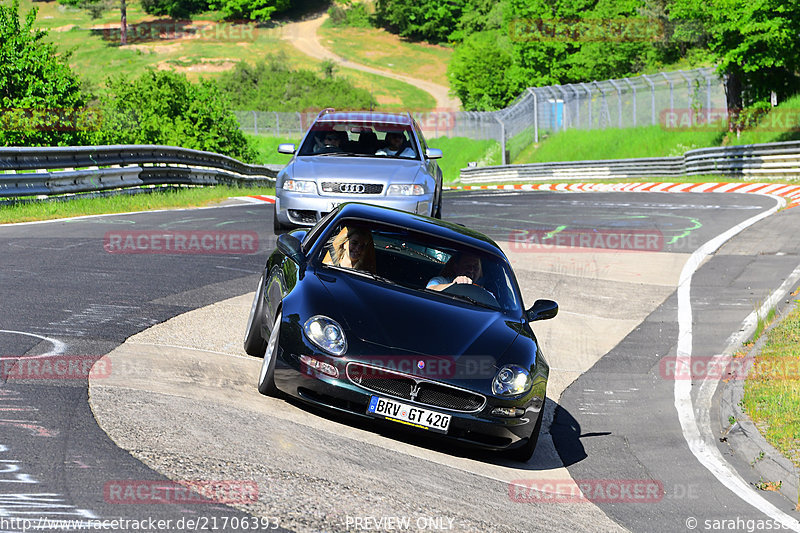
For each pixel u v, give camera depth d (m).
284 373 14.33
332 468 12.26
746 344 23.83
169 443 12.01
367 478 12.17
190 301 22.34
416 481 12.62
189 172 63.03
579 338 24.58
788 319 25.56
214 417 13.50
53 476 10.33
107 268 25.77
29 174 41.22
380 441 14.33
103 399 13.61
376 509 11.00
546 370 15.46
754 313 26.92
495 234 39.69
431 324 14.94
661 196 63.25
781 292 29.05
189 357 17.11
